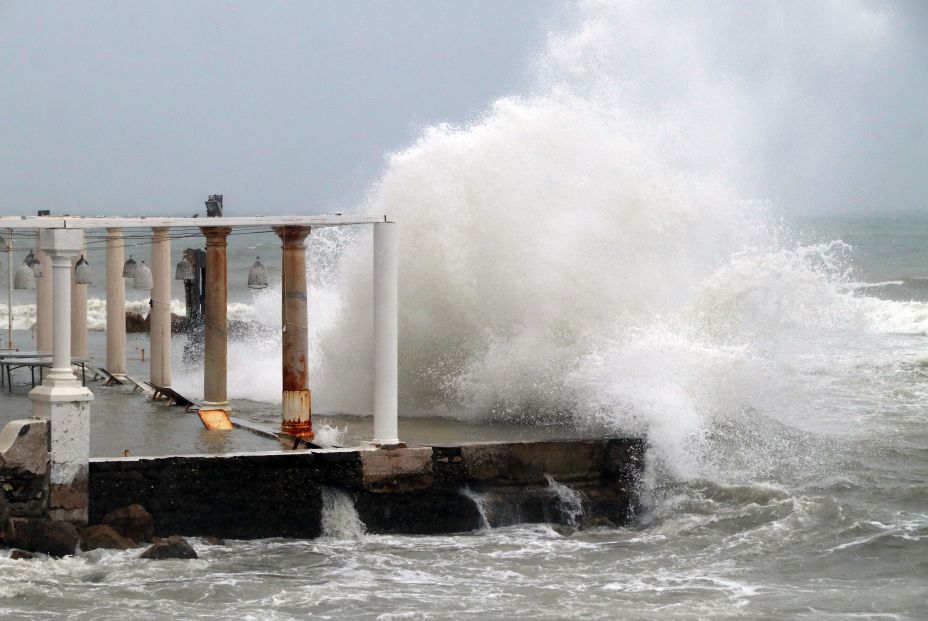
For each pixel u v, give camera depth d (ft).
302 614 74.02
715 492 107.14
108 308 152.35
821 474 116.26
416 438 105.70
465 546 92.68
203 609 74.59
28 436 84.48
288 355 106.01
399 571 84.94
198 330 177.06
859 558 90.27
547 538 95.81
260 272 113.09
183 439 104.17
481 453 98.99
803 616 75.10
